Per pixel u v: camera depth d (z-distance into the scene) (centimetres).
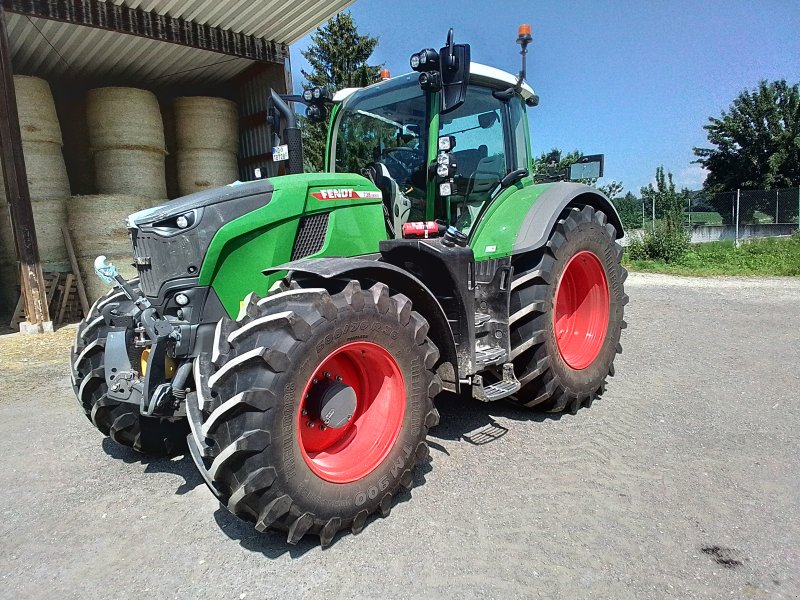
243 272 274
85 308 784
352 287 245
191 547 244
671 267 1266
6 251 809
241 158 1048
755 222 1975
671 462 305
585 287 415
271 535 251
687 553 228
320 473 235
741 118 2564
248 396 213
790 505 261
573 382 374
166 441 327
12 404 438
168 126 959
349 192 311
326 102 406
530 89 444
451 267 305
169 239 259
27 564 235
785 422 356
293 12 818
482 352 345
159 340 253
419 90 351
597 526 248
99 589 218
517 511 261
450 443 338
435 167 342
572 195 387
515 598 205
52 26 757
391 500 262
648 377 455
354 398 255
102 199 785
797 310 721
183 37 816
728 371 465
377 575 220
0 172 791
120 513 274
